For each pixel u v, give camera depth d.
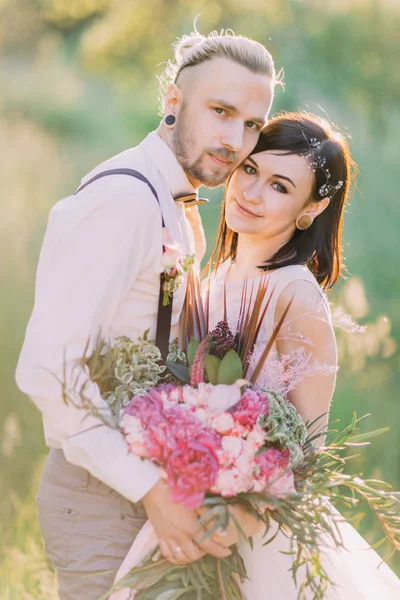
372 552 2.75
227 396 2.35
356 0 12.38
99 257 2.40
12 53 23.19
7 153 11.72
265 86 2.63
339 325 2.80
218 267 3.08
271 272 2.80
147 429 2.33
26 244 7.80
